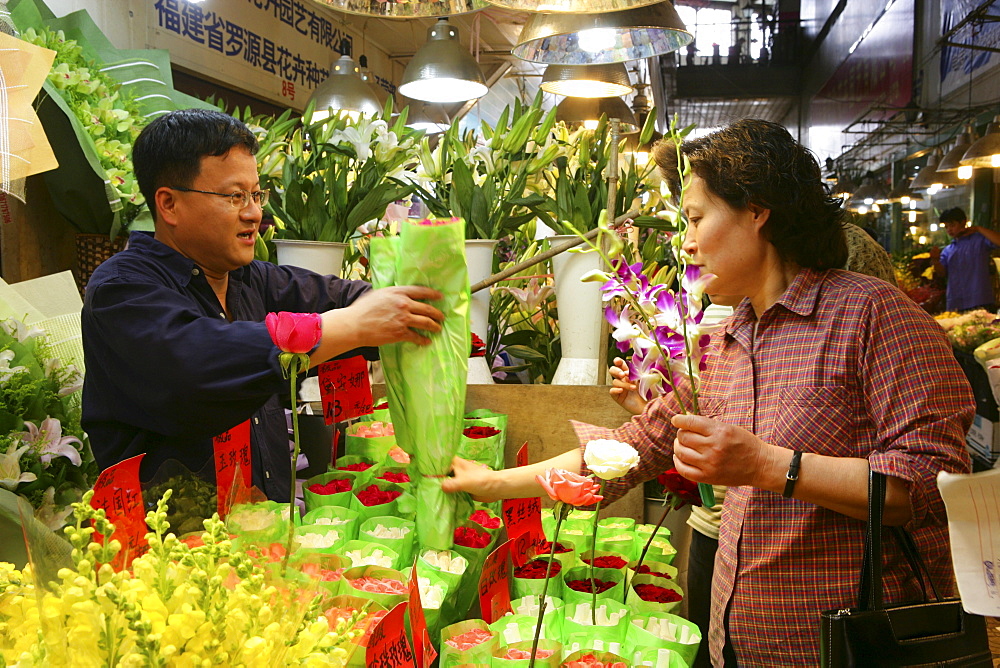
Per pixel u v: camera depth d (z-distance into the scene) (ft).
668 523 6.91
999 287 19.16
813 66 46.09
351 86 13.33
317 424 6.70
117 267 4.48
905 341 3.86
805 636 4.01
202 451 4.75
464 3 6.29
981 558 2.62
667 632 4.55
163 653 2.38
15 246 6.98
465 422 5.81
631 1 5.95
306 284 5.67
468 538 4.92
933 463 3.61
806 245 4.21
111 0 12.19
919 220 28.27
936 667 3.45
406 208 9.47
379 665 3.11
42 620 2.54
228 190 4.61
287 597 2.82
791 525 4.04
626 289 3.81
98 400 4.57
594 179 7.44
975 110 22.09
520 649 3.93
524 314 7.86
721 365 4.70
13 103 4.55
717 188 4.17
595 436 4.83
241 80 15.92
